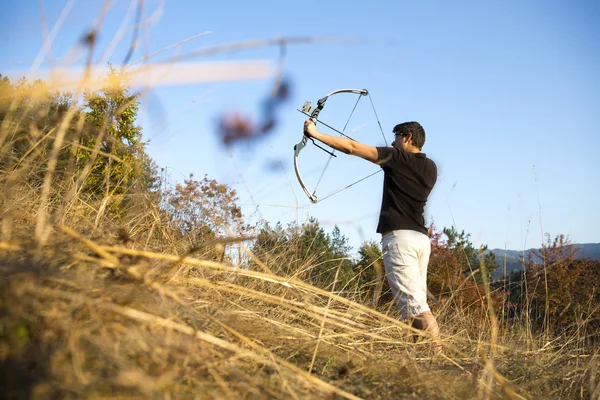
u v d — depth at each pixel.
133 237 2.95
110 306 1.78
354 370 2.54
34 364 1.53
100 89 1.80
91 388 1.47
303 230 3.56
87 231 2.59
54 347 1.59
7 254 1.90
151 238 3.18
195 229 3.28
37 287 1.70
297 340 2.66
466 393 2.52
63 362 1.55
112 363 1.63
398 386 2.51
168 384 1.67
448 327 4.02
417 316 3.72
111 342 1.70
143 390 1.50
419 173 4.00
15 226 2.30
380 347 3.20
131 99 2.07
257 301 3.12
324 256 3.92
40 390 1.40
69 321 1.68
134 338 1.78
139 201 3.21
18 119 2.15
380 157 3.96
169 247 3.01
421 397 2.42
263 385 1.99
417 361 3.01
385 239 4.04
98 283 1.94
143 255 2.18
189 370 1.85
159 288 2.04
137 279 2.04
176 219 3.29
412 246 3.92
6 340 1.54
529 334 4.05
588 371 3.43
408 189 4.00
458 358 3.30
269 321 2.71
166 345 1.86
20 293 1.61
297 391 2.06
